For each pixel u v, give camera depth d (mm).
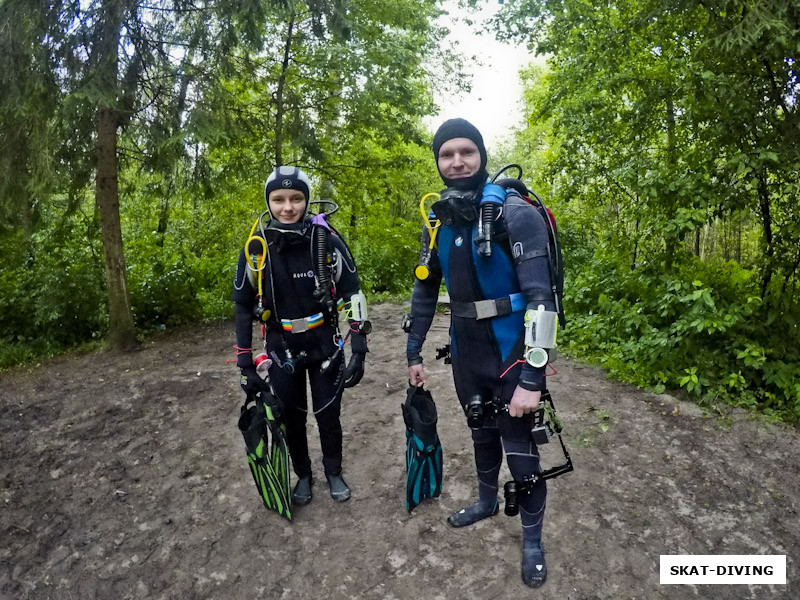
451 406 3688
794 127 3686
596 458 2934
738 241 9133
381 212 10109
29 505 2746
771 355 3723
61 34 4648
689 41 4289
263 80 7301
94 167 5656
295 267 2260
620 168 4504
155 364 5090
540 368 1704
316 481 2793
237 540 2385
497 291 1859
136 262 7227
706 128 4016
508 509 1905
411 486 2357
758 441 3055
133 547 2389
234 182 7328
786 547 2203
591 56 4828
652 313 4555
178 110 5441
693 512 2445
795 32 3279
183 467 3045
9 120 5016
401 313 7199
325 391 2445
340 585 2086
